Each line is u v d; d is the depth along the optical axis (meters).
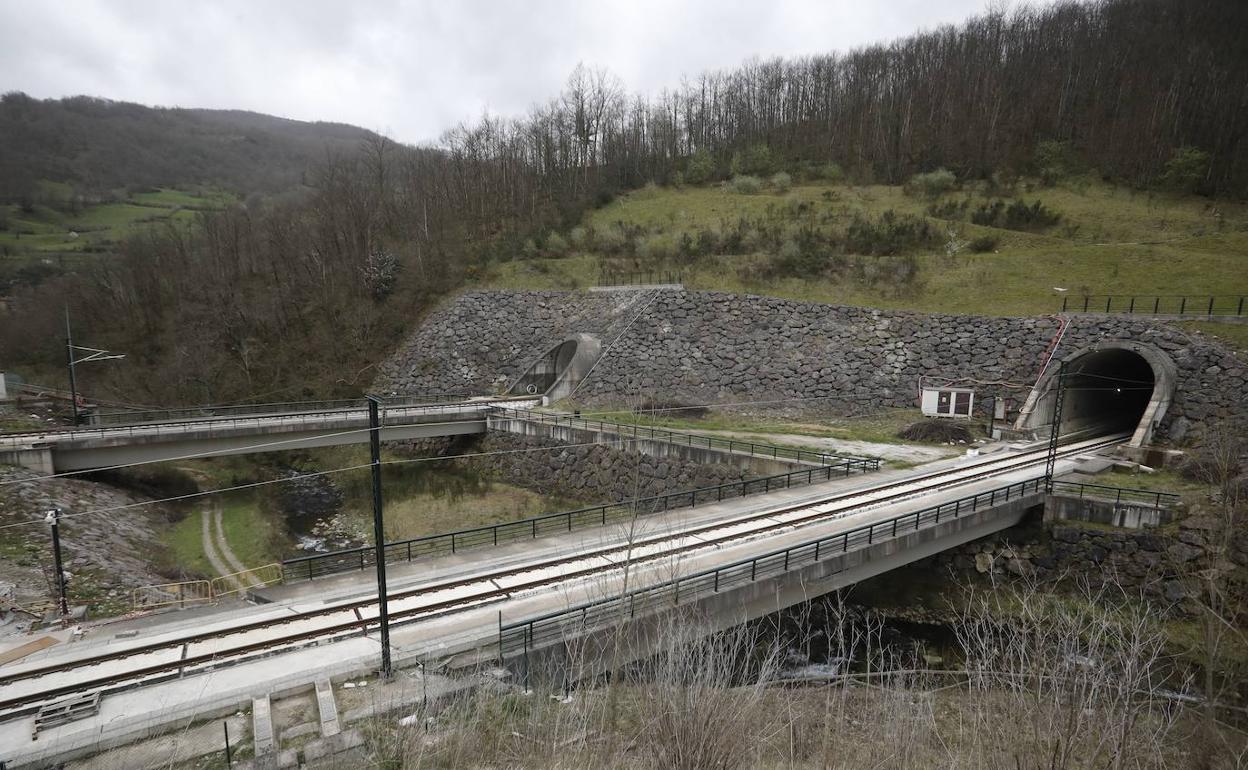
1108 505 21.81
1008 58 76.94
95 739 9.84
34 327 54.62
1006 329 36.34
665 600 13.84
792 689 13.91
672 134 79.06
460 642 12.64
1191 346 30.17
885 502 22.38
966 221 51.12
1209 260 38.56
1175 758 10.37
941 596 22.47
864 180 64.31
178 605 20.25
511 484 36.28
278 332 53.75
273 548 28.47
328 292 56.88
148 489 33.84
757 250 50.69
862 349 38.69
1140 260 40.28
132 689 11.33
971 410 34.12
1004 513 21.69
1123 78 68.62
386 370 51.06
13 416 39.78
